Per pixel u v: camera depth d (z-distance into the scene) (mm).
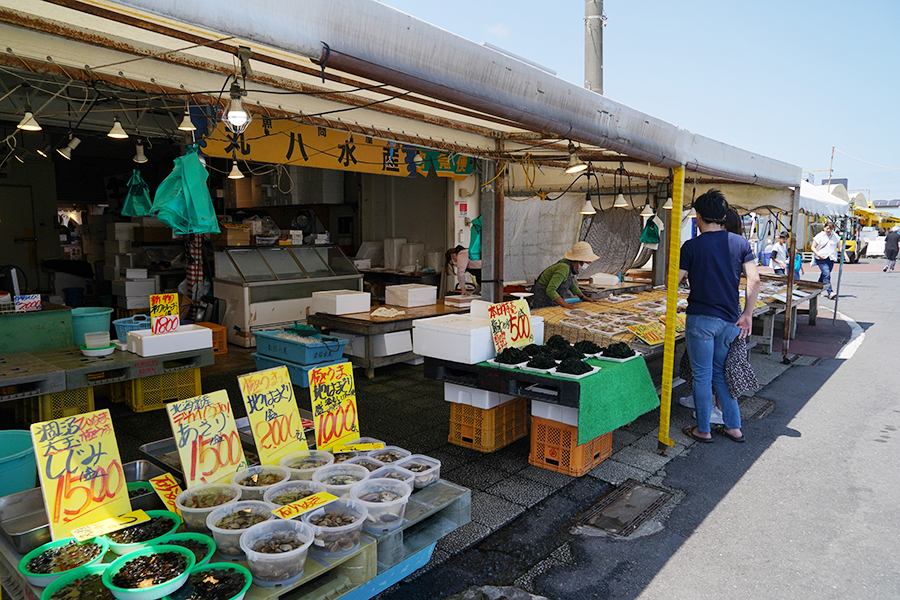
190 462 2430
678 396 5750
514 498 3537
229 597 1727
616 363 4008
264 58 3244
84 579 1808
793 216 6871
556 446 3922
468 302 7406
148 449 2818
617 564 2861
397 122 5047
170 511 2238
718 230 4309
